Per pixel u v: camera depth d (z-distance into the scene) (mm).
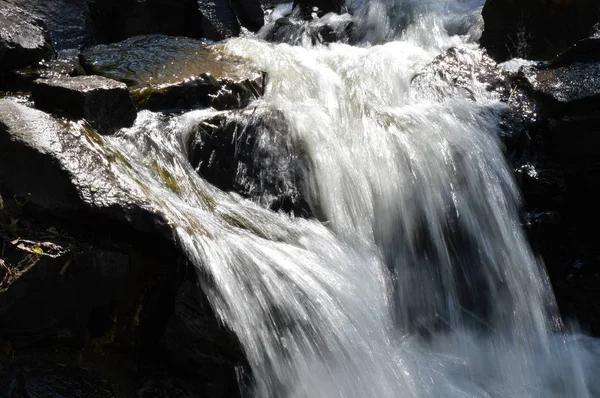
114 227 4191
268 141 5391
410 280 5273
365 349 4430
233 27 8820
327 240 4969
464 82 6430
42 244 3994
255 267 4324
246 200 5164
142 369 4199
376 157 5508
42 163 4312
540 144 6027
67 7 8336
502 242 5527
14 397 3648
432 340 5129
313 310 4336
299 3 9656
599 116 5855
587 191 5961
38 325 3949
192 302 4074
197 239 4234
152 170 4898
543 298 5527
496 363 5117
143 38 7070
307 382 4184
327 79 6512
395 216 5352
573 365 5227
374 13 9008
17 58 6316
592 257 5934
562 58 6508
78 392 3859
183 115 5477
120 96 5180
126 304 4211
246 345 4062
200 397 4113
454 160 5578
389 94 6449
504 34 7398
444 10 8938
